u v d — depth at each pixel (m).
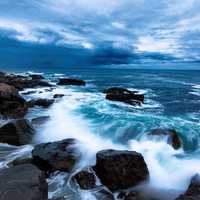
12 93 14.34
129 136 10.27
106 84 35.53
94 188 6.56
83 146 8.67
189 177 7.17
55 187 6.59
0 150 8.79
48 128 11.31
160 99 20.86
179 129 10.95
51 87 28.84
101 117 13.06
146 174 6.94
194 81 41.88
